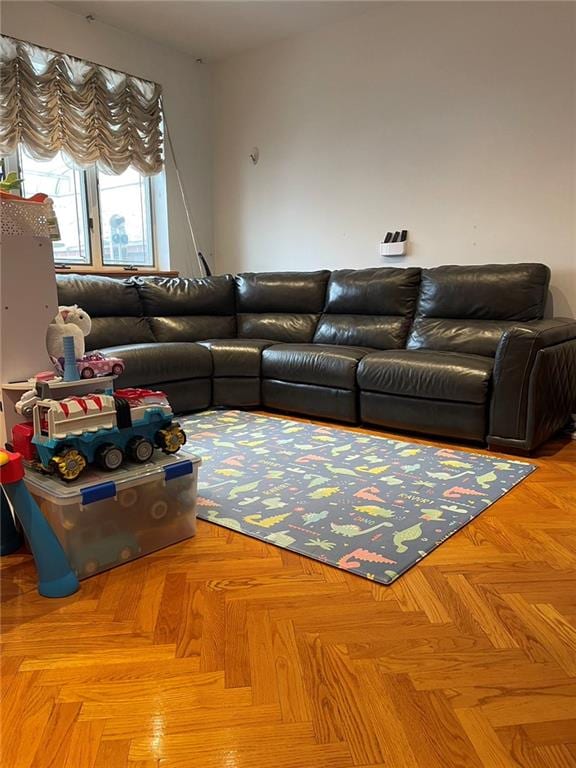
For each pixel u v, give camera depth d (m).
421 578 1.56
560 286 3.44
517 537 1.81
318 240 4.46
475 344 3.25
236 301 4.33
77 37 3.92
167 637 1.32
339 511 2.01
